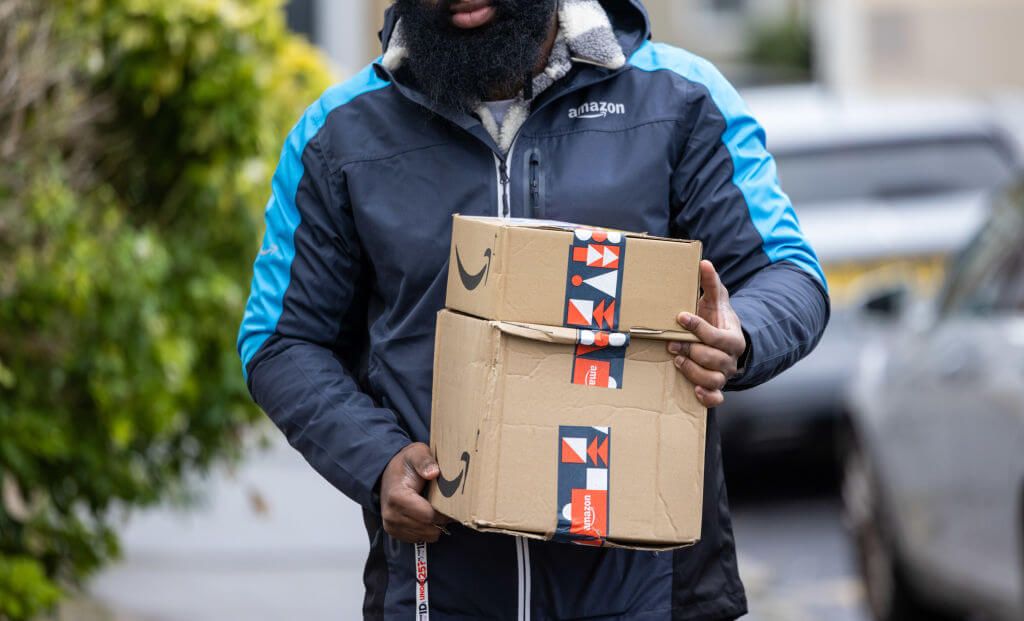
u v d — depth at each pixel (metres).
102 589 14.33
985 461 12.49
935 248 19.64
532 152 6.46
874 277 19.52
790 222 6.55
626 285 5.82
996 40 47.03
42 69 10.40
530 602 6.36
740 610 6.54
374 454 6.29
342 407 6.43
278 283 6.73
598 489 5.84
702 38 56.94
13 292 10.37
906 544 14.13
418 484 6.20
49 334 10.79
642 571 6.41
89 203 11.01
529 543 6.34
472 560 6.39
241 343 6.82
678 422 5.89
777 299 6.21
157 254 11.08
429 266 6.46
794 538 18.14
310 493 19.69
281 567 15.62
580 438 5.84
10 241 10.33
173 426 11.76
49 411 11.07
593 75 6.50
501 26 6.32
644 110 6.51
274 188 6.83
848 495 15.94
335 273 6.70
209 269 11.70
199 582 14.81
